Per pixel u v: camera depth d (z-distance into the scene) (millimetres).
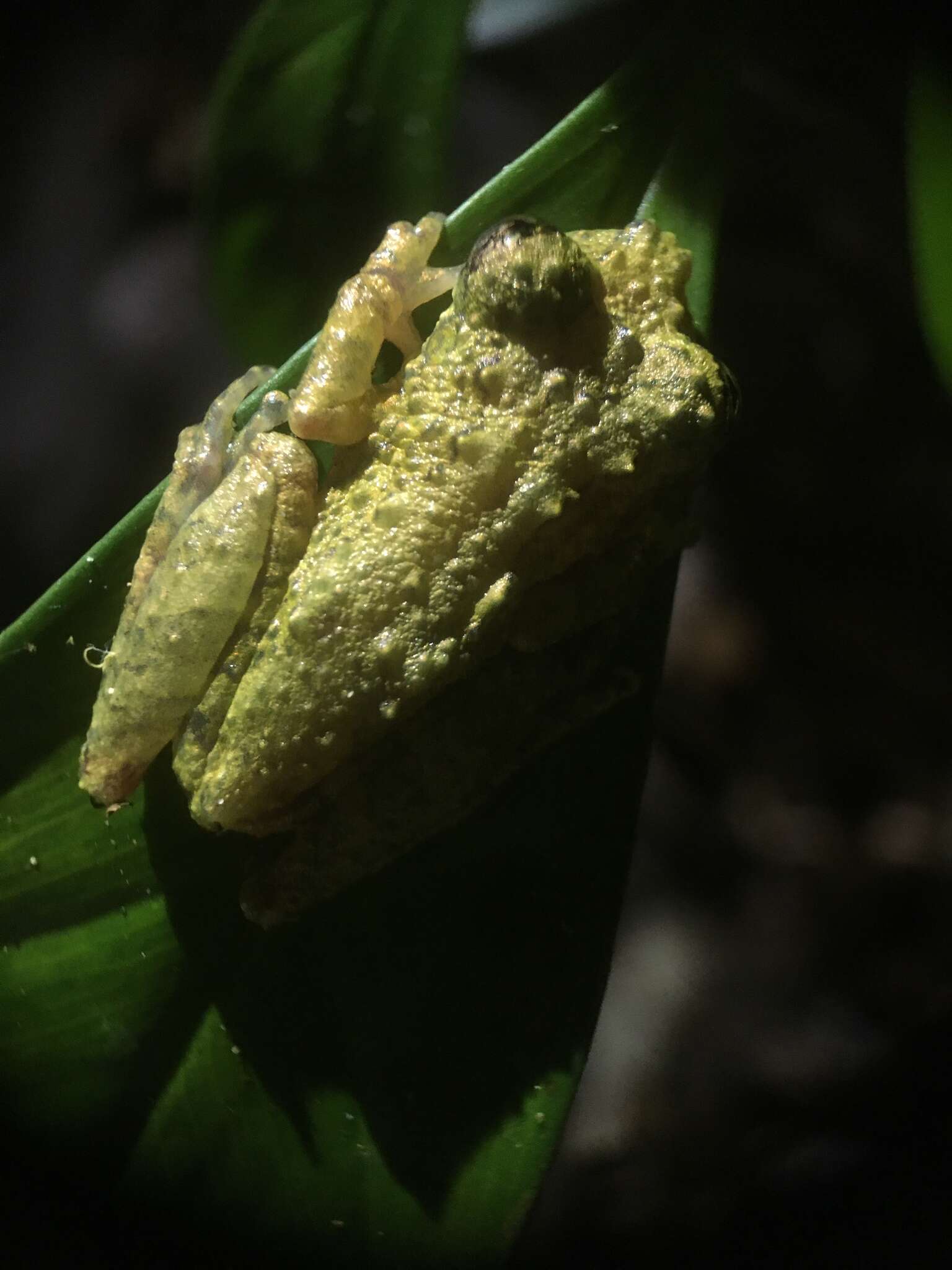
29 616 117
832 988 204
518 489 115
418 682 115
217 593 116
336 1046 120
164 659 116
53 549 227
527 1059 119
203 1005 121
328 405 116
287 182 138
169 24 246
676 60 116
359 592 115
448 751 117
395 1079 120
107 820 120
